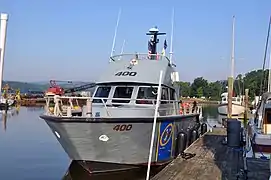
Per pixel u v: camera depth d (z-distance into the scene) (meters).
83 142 9.54
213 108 70.69
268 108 10.34
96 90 11.79
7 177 11.27
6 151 16.14
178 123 12.88
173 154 12.23
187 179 7.87
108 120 9.25
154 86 11.40
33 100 64.88
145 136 10.19
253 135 9.93
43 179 11.04
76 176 10.51
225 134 17.44
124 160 10.22
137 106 10.91
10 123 29.81
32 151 16.19
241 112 36.12
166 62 12.70
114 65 12.38
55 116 9.43
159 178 7.95
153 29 14.07
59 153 15.73
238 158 10.45
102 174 10.17
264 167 8.65
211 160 10.12
